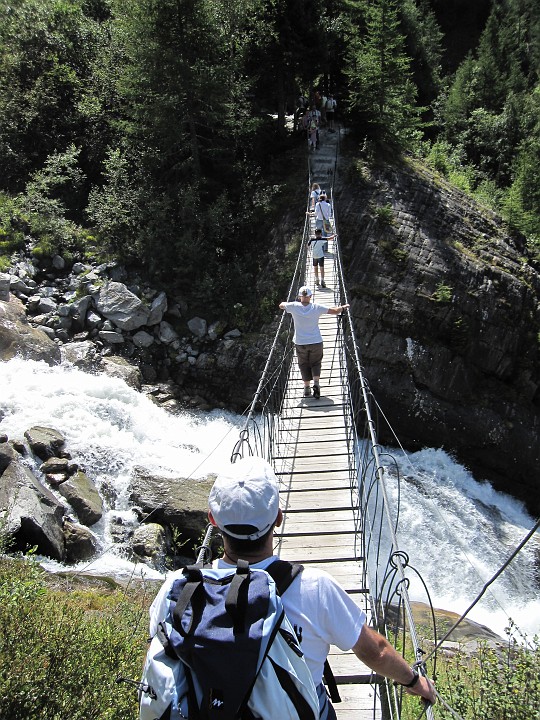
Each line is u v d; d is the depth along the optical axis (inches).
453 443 748.0
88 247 791.1
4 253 748.0
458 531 625.6
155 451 541.0
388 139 937.5
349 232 816.9
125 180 847.1
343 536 263.3
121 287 739.4
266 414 349.7
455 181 1074.7
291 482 309.0
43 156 914.1
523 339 823.1
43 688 165.3
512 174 1316.4
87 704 168.1
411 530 603.2
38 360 626.5
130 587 340.8
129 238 806.5
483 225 880.9
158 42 831.7
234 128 892.0
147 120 847.1
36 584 209.2
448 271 791.1
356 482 297.7
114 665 186.4
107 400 582.9
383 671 86.1
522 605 553.6
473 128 1435.8
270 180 912.9
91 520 431.5
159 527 441.1
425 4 1879.9
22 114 904.3
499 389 795.4
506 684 205.5
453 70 1943.9
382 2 945.5
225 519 84.7
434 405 747.4
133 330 730.2
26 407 534.6
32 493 398.3
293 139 1009.5
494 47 1812.3
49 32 975.0
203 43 852.0
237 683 69.0
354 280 778.8
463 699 199.8
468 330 773.9
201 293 778.8
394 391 739.4
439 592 553.9
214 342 758.5
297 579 83.7
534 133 1371.8
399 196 853.2
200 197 866.8
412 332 758.5
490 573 579.5
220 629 71.8
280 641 73.2
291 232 833.5
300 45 951.0
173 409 677.3
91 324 712.4
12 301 685.9
